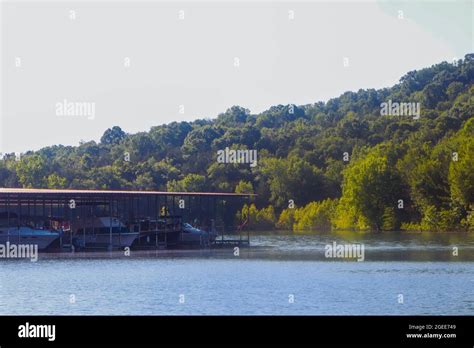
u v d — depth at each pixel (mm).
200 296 86188
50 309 79812
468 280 96188
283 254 133375
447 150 198375
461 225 185000
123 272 107938
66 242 141125
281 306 79875
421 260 118812
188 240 151625
